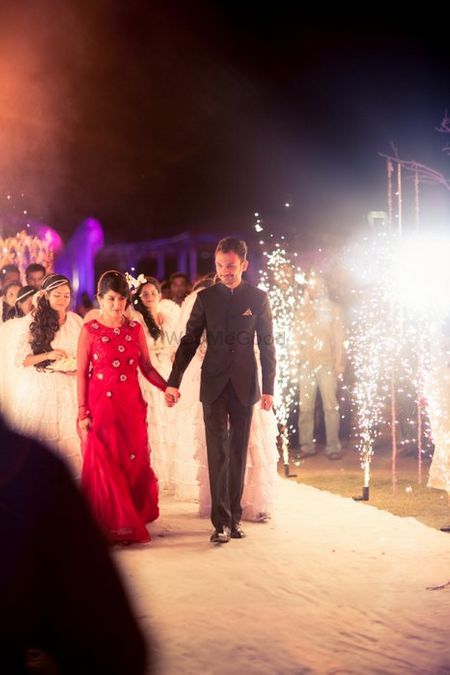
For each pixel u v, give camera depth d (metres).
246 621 4.89
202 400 6.82
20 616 1.74
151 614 5.00
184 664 4.28
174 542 6.77
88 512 1.79
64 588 1.74
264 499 7.35
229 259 6.85
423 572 5.79
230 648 4.49
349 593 5.38
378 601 5.21
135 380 6.95
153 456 8.98
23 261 14.23
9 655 1.76
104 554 1.78
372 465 10.73
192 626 4.81
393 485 8.65
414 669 4.22
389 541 6.62
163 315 9.20
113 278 6.88
